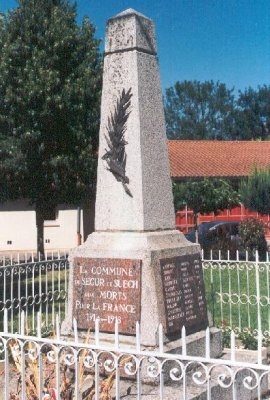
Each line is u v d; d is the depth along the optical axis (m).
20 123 21.88
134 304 6.66
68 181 22.69
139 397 4.30
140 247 6.77
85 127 22.53
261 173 29.20
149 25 7.46
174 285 6.87
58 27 21.95
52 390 4.95
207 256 19.55
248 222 20.42
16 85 21.64
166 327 6.57
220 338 7.55
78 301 7.08
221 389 6.20
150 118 7.26
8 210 29.75
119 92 7.25
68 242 30.00
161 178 7.33
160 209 7.25
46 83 21.25
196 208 25.05
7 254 27.30
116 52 7.32
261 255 20.11
